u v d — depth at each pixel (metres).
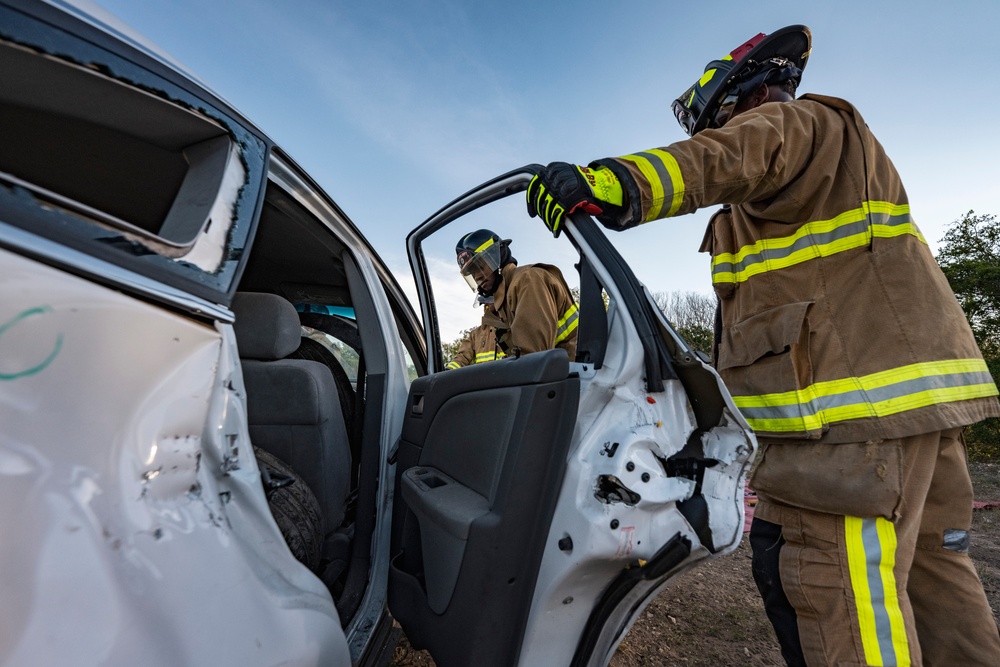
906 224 1.22
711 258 1.63
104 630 0.50
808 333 1.25
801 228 1.30
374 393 1.72
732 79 1.51
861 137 1.25
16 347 0.51
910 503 1.13
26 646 0.46
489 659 1.01
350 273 1.79
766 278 1.36
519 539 1.04
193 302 0.72
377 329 1.77
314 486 1.58
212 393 0.74
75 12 0.70
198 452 0.69
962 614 1.26
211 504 0.71
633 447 1.04
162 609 0.56
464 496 1.20
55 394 0.53
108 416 0.57
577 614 1.11
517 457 1.05
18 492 0.48
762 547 1.38
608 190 1.02
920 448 1.15
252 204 0.94
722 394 1.06
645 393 1.11
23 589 0.47
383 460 1.64
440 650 1.11
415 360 2.36
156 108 0.84
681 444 1.12
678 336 1.12
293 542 1.30
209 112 0.90
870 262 1.21
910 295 1.17
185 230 0.80
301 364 1.56
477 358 3.73
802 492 1.21
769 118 1.20
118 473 0.57
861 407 1.15
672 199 1.04
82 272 0.58
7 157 1.08
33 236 0.54
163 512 0.62
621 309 1.13
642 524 1.03
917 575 1.34
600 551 0.99
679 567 1.09
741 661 1.99
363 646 1.37
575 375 1.17
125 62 0.75
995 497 4.88
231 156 0.92
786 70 1.49
